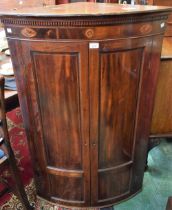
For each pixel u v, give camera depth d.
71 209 1.47
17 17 0.96
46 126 1.22
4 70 1.41
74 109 1.14
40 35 0.98
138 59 1.09
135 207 1.48
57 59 1.03
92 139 1.21
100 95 1.11
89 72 1.04
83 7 1.22
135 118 1.25
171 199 1.08
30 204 1.50
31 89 1.13
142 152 1.40
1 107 1.07
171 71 1.37
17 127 2.27
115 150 1.29
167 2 1.67
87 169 1.31
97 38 0.97
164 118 1.53
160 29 1.07
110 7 1.18
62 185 1.40
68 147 1.26
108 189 1.42
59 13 0.95
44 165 1.35
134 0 1.70
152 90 1.21
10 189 1.39
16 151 1.98
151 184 1.64
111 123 1.20
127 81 1.12
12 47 1.06
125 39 1.00
